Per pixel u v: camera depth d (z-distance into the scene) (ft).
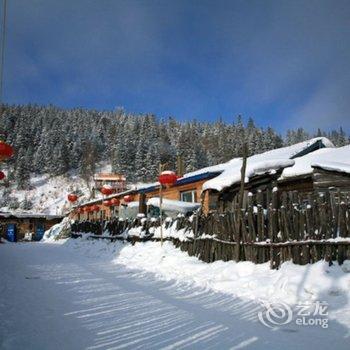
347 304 18.20
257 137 296.71
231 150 285.84
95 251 60.08
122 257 48.39
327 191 22.93
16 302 21.94
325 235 22.34
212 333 15.28
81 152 317.22
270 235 26.08
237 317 17.69
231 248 30.63
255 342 14.14
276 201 26.58
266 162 40.52
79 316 18.49
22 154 296.92
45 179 283.59
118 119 435.53
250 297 21.68
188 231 40.47
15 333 15.58
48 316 18.53
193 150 255.29
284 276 22.20
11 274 34.81
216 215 33.91
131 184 240.12
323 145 60.75
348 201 22.70
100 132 373.61
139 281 30.07
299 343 13.98
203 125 403.75
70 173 295.48
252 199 29.27
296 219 24.14
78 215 116.57
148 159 249.96
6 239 121.39
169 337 14.85
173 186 71.92
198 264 33.47
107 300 22.48
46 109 399.65
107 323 17.12
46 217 147.23
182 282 28.27
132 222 56.90
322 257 22.40
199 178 63.57
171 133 371.15
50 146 304.71
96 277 32.86
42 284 28.91
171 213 54.13
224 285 24.72
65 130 343.67
